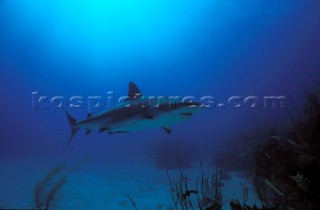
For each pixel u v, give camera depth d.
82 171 17.67
